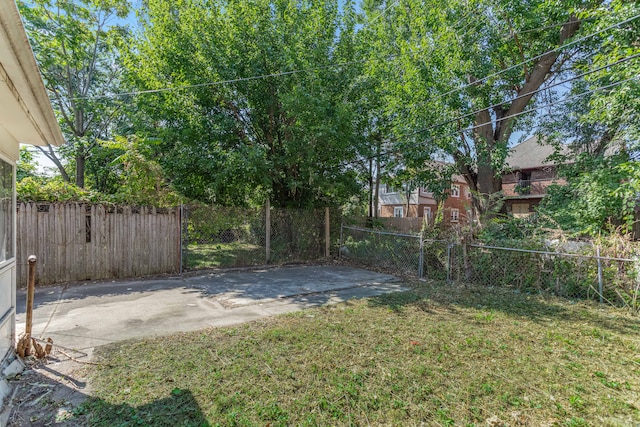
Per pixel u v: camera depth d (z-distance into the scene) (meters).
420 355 3.25
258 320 4.30
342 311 4.72
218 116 9.36
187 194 9.69
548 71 10.61
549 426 2.21
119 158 7.65
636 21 6.88
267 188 9.80
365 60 11.02
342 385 2.68
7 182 2.97
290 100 8.08
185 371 2.89
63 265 6.38
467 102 10.49
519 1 9.10
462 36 9.88
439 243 7.21
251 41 9.45
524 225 8.60
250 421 2.22
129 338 3.65
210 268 8.12
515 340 3.65
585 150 9.92
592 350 3.41
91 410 2.31
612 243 5.34
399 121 10.66
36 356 3.06
